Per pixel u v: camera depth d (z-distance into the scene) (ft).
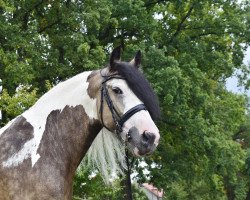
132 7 63.98
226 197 121.08
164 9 68.74
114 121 13.73
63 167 13.76
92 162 14.67
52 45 60.44
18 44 54.54
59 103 14.33
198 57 69.77
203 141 66.49
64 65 59.11
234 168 72.49
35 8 62.95
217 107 73.72
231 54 74.95
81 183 37.83
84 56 56.13
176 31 74.43
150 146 13.17
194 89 66.18
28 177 13.23
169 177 72.18
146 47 64.90
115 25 62.85
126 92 13.64
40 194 13.07
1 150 13.64
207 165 71.26
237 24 71.87
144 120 13.32
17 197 13.10
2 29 55.06
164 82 59.31
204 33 74.59
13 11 56.54
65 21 58.44
